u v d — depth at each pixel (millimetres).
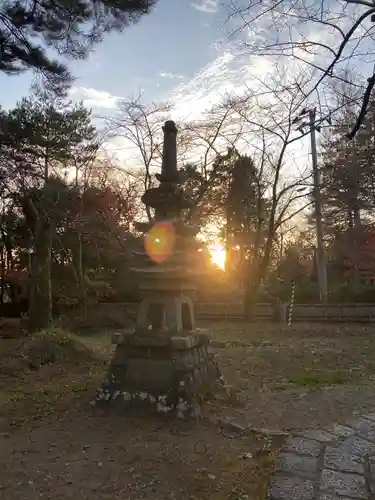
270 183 23297
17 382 8539
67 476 4664
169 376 6414
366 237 22828
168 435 5668
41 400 7285
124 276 22969
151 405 6309
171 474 4703
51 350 10328
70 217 19500
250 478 4609
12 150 16953
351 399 7352
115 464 4918
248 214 22906
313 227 25109
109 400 6594
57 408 6805
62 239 21406
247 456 5094
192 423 6020
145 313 6820
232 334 15891
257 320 20594
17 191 18562
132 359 6641
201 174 20812
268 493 4055
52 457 5113
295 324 19172
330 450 4969
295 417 6410
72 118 20672
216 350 11969
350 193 14938
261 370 9758
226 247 26203
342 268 27391
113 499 4230
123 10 9531
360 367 10141
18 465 4926
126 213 21703
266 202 22281
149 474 4703
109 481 4562
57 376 9125
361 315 19938
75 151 20844
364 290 23328
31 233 21141
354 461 4633
